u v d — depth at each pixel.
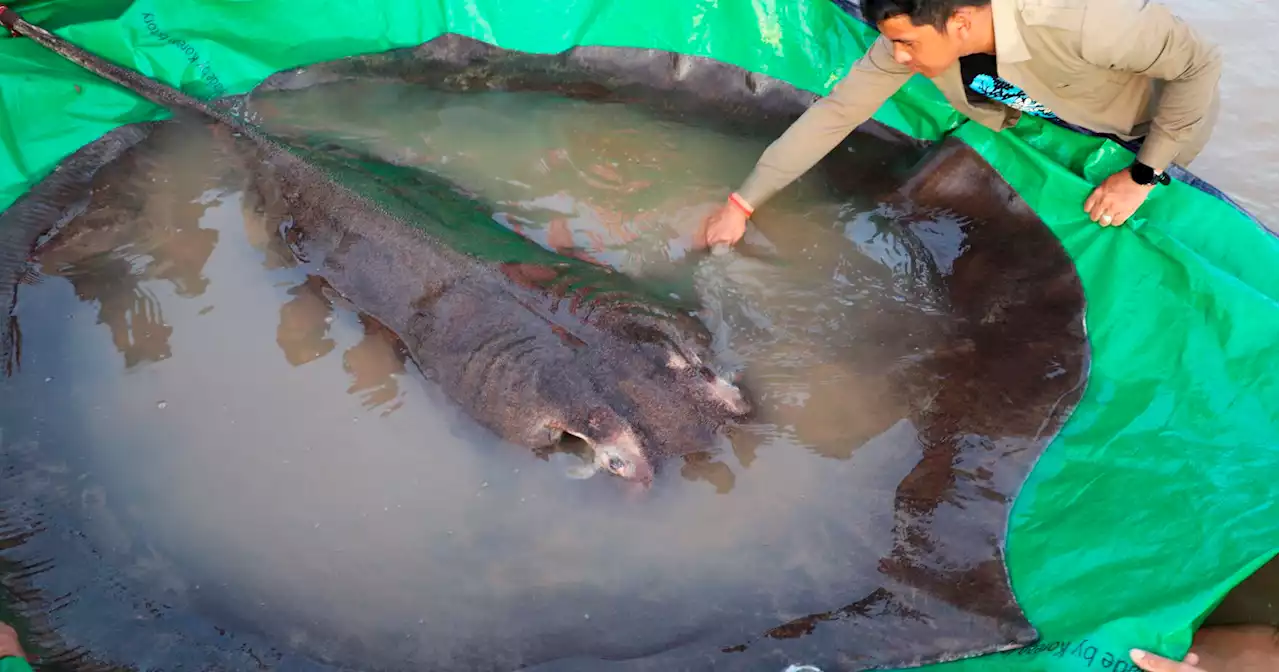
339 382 3.22
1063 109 3.54
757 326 3.38
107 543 2.75
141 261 3.55
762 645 2.50
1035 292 3.52
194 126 3.92
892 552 2.73
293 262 3.55
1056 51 3.22
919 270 3.61
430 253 3.31
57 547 2.73
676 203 3.87
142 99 4.02
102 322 3.36
